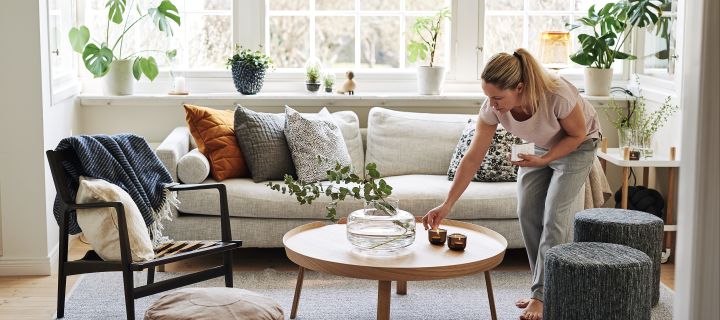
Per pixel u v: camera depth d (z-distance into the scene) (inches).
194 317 112.6
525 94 140.1
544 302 141.7
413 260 133.8
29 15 174.7
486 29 230.5
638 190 202.2
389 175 206.2
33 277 179.5
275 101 218.7
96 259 145.6
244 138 193.2
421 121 210.4
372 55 302.4
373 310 157.9
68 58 213.6
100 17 225.5
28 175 178.4
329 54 300.5
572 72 231.8
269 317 115.9
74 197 149.0
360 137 211.0
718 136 72.7
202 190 180.9
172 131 216.8
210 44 230.2
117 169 151.9
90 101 216.1
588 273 133.2
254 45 226.4
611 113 222.4
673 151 191.3
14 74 175.8
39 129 177.8
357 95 220.1
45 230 180.4
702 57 72.2
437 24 221.3
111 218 141.2
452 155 205.6
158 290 143.1
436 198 184.1
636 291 134.3
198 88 227.5
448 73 229.0
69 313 154.5
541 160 144.0
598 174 191.0
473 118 206.5
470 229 155.3
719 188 73.2
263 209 181.2
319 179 193.2
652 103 212.8
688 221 74.7
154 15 211.9
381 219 137.9
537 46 217.5
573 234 171.0
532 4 235.5
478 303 162.4
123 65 217.6
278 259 193.6
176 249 150.1
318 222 156.6
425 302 162.9
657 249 158.2
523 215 156.3
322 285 173.6
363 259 133.7
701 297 74.4
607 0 230.2
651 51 216.4
